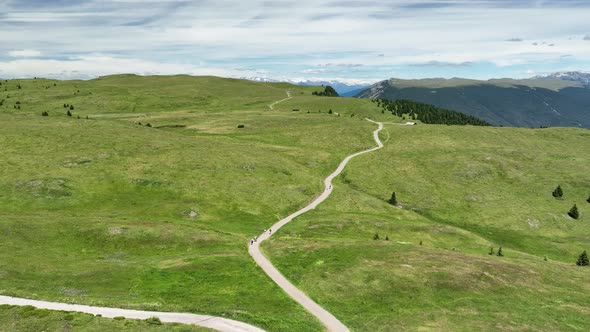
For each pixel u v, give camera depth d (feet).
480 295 184.34
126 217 283.79
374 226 303.89
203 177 359.05
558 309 174.70
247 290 184.44
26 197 295.48
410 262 215.72
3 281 177.78
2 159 349.82
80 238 243.19
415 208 368.89
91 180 331.16
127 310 159.02
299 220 309.83
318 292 184.75
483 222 349.82
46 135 424.46
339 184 404.36
